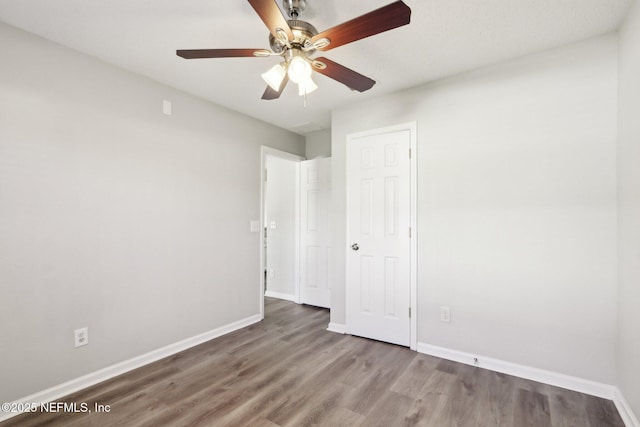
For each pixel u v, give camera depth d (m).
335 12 1.81
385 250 2.98
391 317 2.95
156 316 2.64
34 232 2.00
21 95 1.96
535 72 2.29
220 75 2.58
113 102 2.39
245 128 3.52
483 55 2.30
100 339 2.29
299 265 4.40
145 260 2.57
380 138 3.02
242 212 3.45
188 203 2.90
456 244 2.60
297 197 4.41
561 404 1.98
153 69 2.48
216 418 1.85
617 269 2.01
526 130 2.32
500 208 2.41
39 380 2.00
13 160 1.92
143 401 2.03
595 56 2.10
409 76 2.62
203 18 1.86
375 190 3.05
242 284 3.43
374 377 2.32
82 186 2.22
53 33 2.01
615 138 2.04
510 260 2.37
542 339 2.25
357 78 1.88
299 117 3.63
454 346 2.60
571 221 2.16
